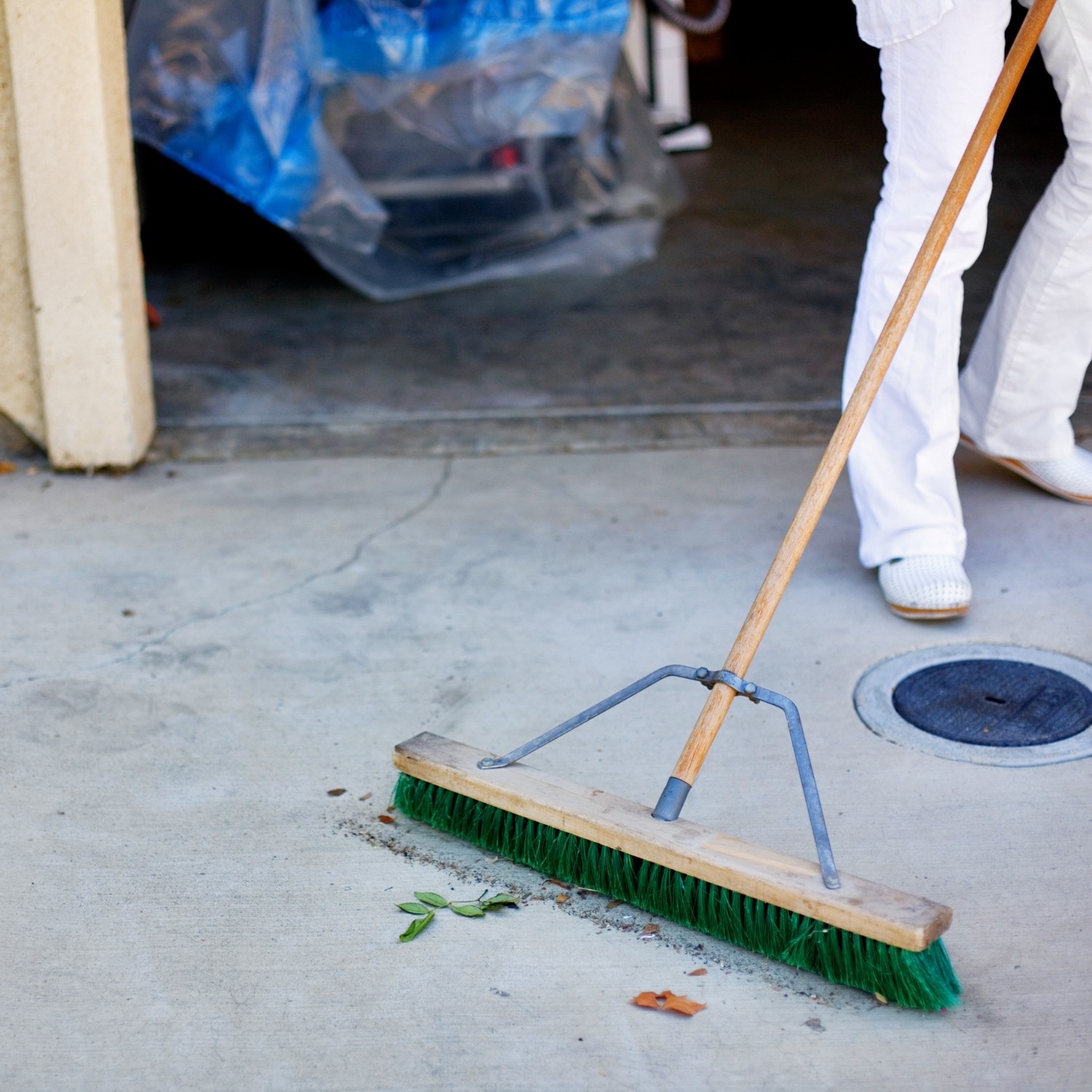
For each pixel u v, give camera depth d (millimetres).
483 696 2639
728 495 3555
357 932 1995
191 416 4227
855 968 1793
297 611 3014
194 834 2240
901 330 2254
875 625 2848
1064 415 3188
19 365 3787
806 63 10805
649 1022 1802
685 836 1911
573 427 4062
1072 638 2730
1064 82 2695
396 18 5000
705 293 5324
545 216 5828
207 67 4699
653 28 7988
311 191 4957
